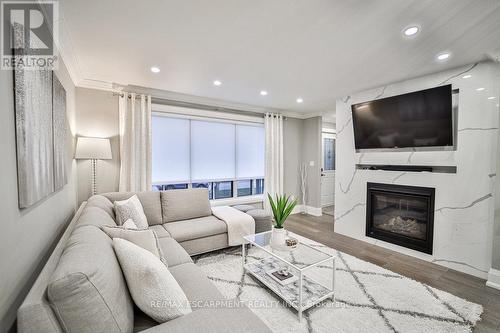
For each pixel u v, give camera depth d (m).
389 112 3.18
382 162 3.36
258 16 1.75
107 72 2.86
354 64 2.60
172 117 4.02
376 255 3.06
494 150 2.44
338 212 3.95
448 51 2.28
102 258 1.05
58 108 1.83
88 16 1.73
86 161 3.22
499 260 2.31
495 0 1.52
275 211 2.29
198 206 3.25
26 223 1.17
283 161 5.18
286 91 3.61
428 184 2.90
